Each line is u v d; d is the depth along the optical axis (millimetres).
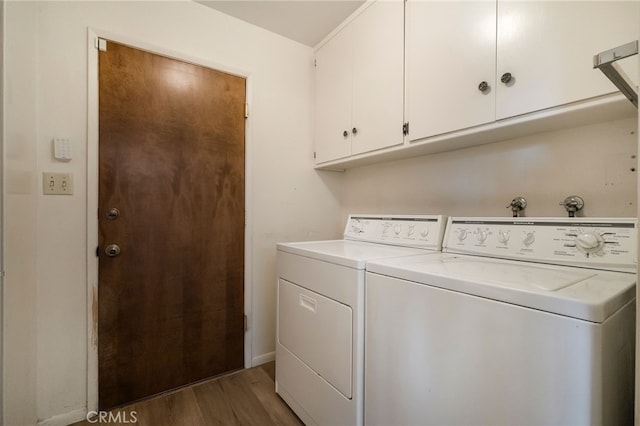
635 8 801
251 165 1907
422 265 966
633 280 760
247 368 1881
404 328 898
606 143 1067
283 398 1519
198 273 1710
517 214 1290
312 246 1515
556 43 941
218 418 1411
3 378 1140
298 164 2121
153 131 1559
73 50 1354
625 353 663
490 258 1131
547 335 611
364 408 1043
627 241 866
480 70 1132
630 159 1018
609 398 582
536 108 990
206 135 1730
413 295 874
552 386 602
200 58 1704
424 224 1450
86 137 1385
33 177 1256
